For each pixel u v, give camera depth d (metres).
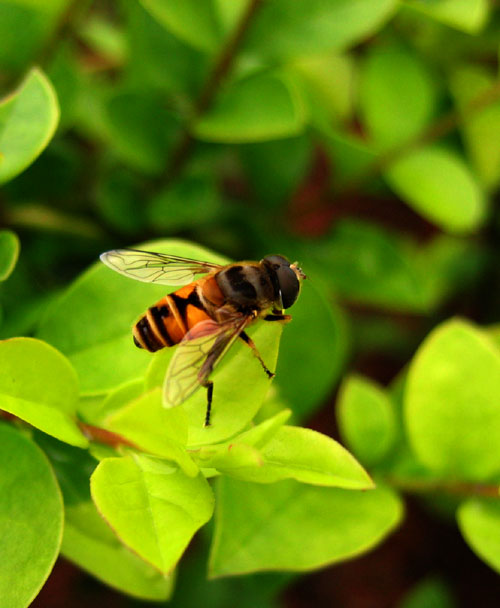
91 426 0.13
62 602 0.17
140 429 0.12
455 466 0.14
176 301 0.13
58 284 0.16
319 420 0.18
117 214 0.16
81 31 0.17
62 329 0.13
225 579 0.16
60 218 0.15
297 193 0.18
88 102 0.16
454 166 0.16
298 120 0.15
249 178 0.16
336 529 0.14
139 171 0.16
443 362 0.14
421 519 0.18
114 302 0.14
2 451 0.13
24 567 0.13
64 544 0.13
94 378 0.13
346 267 0.16
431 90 0.16
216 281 0.14
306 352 0.14
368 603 0.18
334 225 0.16
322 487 0.14
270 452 0.13
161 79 0.16
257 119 0.15
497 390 0.14
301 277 0.14
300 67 0.17
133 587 0.13
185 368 0.13
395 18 0.16
